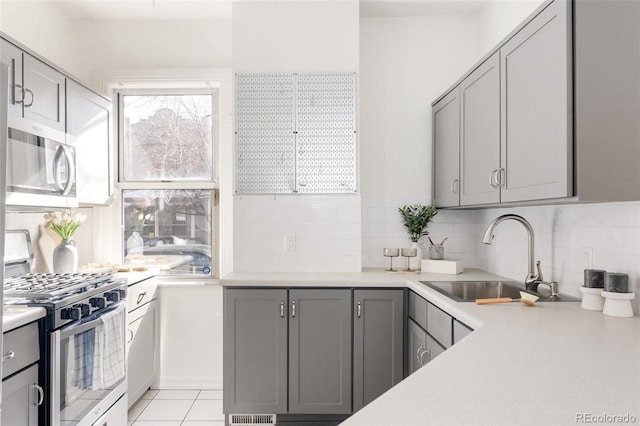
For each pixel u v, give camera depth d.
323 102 2.91
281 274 2.77
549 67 1.64
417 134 3.20
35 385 1.74
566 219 2.10
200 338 3.29
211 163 3.43
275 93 2.91
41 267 2.73
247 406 2.51
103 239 3.32
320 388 2.51
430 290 2.19
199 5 3.06
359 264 2.88
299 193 2.89
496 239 2.83
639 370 1.06
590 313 1.71
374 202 3.18
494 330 1.45
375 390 2.51
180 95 3.44
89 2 3.01
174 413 2.82
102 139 2.85
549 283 2.06
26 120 2.04
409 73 3.20
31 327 1.73
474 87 2.36
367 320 2.51
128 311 2.72
